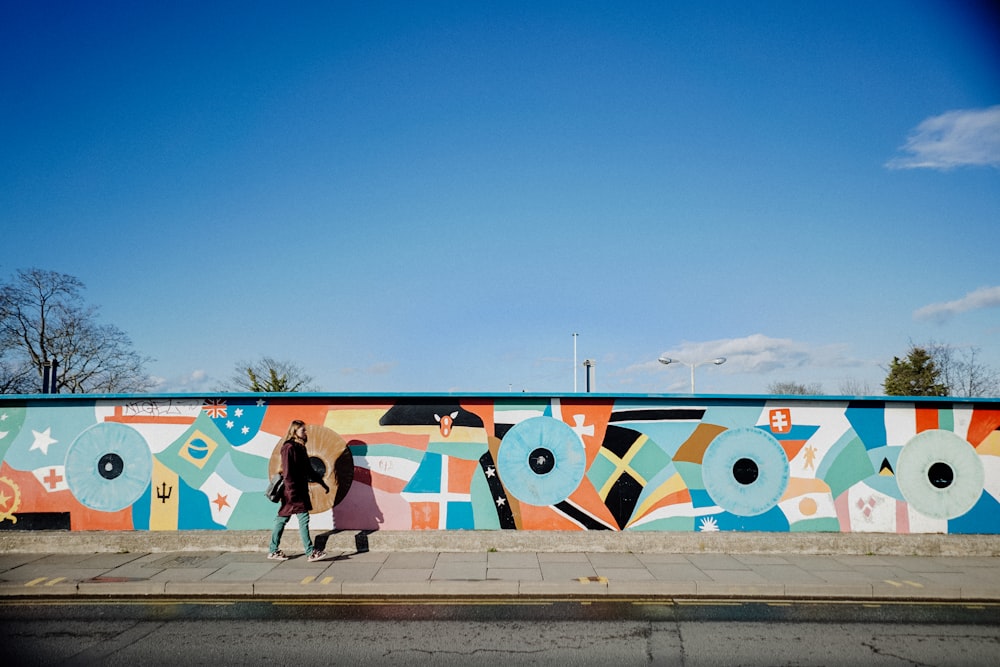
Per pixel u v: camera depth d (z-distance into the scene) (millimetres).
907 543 9633
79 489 10273
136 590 7898
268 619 7000
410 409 10422
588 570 8570
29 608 7387
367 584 7918
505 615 7160
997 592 7840
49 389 14305
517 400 10438
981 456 10352
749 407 10461
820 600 7801
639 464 10367
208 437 10367
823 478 10344
